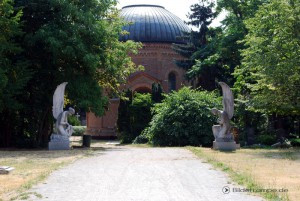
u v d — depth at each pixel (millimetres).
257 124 32656
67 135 22594
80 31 26531
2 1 23875
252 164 14305
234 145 21312
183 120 29625
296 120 34812
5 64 24281
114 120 51438
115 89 34125
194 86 50969
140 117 39594
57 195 9250
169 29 55875
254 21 23812
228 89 21719
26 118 30109
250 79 30469
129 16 56656
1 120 28469
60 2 26234
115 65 29109
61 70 27859
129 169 13250
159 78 54531
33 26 27922
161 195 9172
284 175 11719
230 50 35656
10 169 12664
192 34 45969
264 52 23406
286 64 21797
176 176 11727
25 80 24750
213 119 29266
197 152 19203
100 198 8922
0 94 23422
